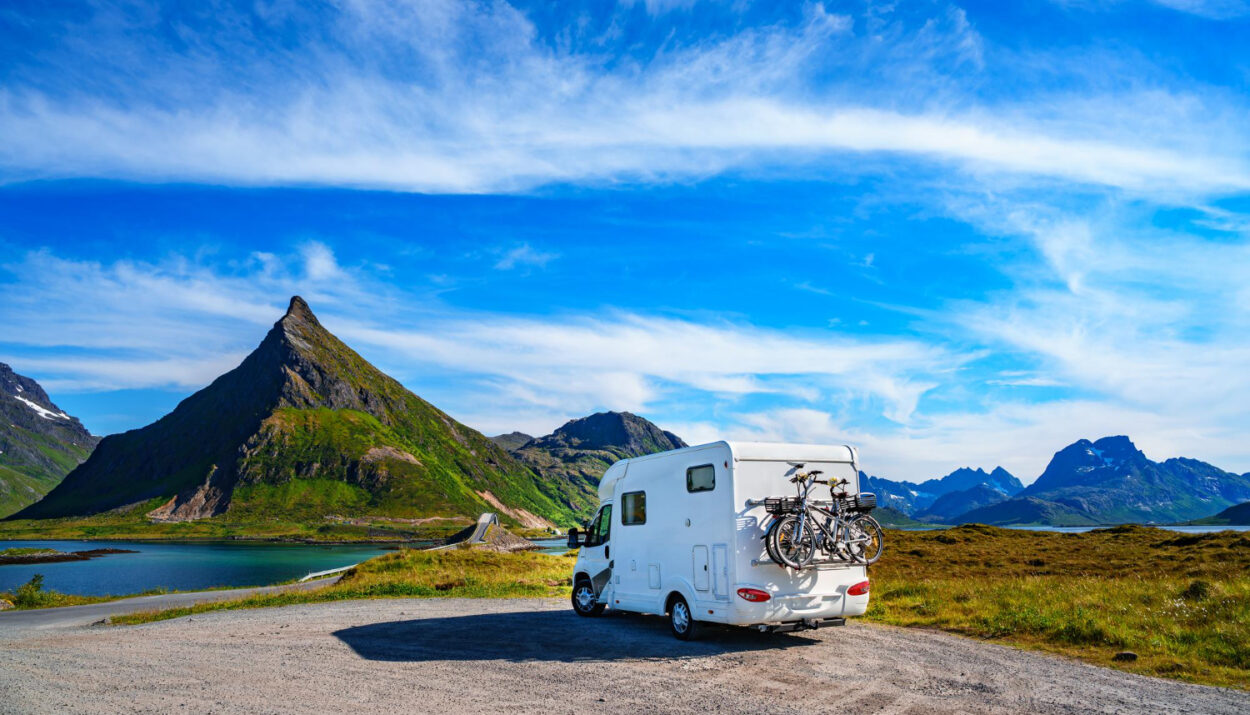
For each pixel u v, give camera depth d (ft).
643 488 48.42
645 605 47.03
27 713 26.96
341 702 28.63
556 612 58.03
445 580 90.33
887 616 54.60
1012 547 122.31
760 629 40.06
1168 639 40.29
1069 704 28.37
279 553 419.54
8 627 69.26
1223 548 98.02
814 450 42.96
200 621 59.36
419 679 32.89
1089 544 123.03
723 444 41.19
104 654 40.91
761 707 28.04
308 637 45.78
